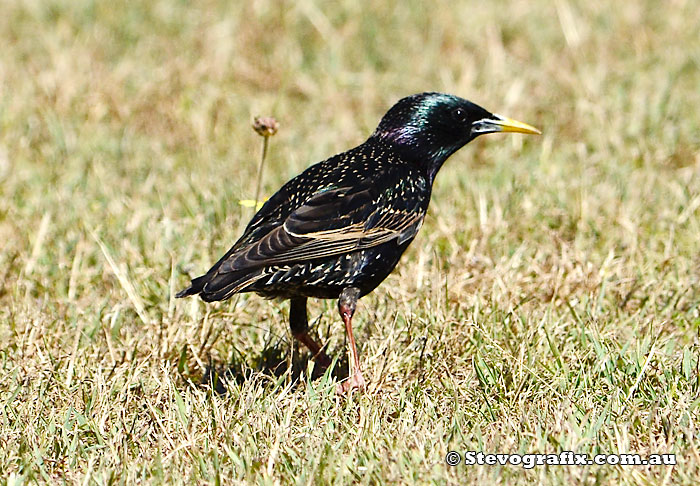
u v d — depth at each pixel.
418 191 10.14
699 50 17.98
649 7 19.55
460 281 11.42
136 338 10.53
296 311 10.02
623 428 8.25
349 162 10.07
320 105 16.84
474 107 10.66
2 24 18.84
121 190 14.05
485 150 15.38
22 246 12.51
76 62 17.45
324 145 15.52
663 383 9.22
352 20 19.19
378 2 19.80
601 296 11.01
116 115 16.41
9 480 7.90
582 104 16.09
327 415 8.86
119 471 8.09
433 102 10.51
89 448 8.57
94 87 16.88
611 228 12.77
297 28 19.06
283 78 17.33
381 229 9.71
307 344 10.10
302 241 9.23
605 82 17.08
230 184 13.94
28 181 14.40
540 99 16.66
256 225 9.66
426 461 7.95
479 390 9.41
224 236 12.41
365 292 9.90
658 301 11.19
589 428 8.40
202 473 8.00
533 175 14.20
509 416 8.74
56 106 16.36
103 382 9.34
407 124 10.45
